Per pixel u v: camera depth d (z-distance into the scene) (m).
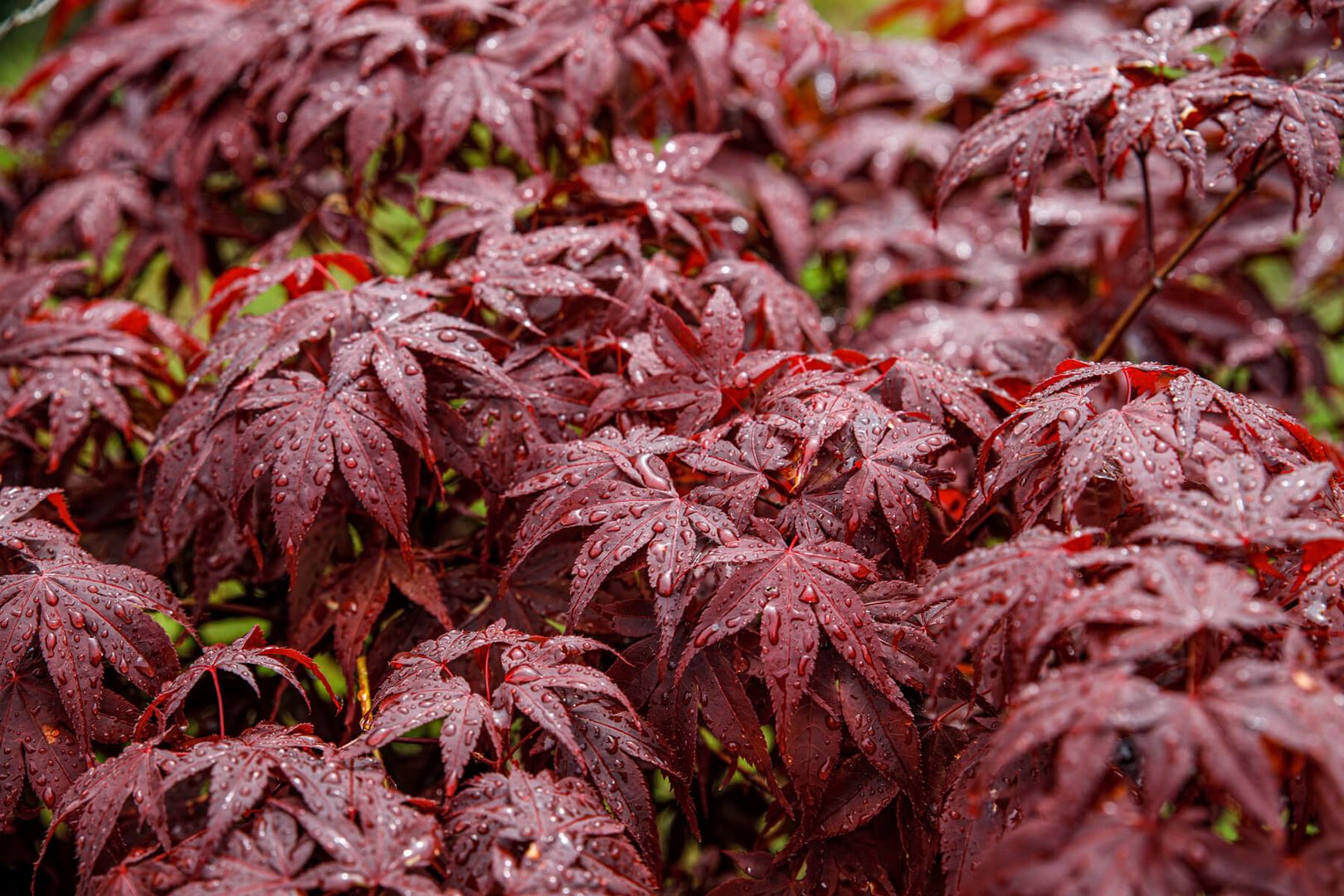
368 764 0.86
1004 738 0.81
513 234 1.01
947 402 0.93
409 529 0.99
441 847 0.84
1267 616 0.81
